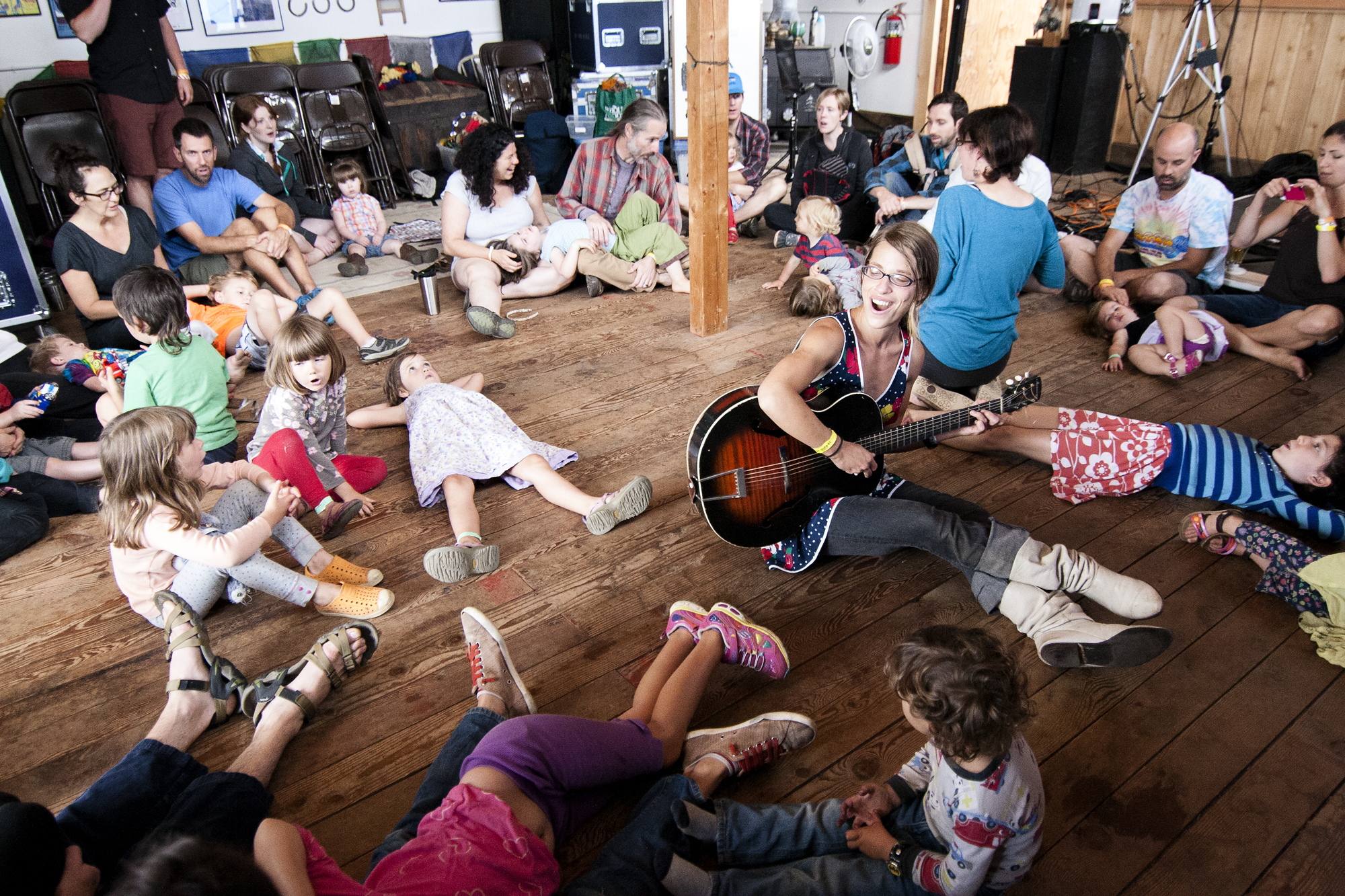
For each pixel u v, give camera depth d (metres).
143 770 1.58
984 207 2.60
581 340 3.96
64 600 2.36
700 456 2.08
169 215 4.39
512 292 4.41
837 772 1.77
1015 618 2.03
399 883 1.21
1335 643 2.02
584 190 4.61
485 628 1.92
